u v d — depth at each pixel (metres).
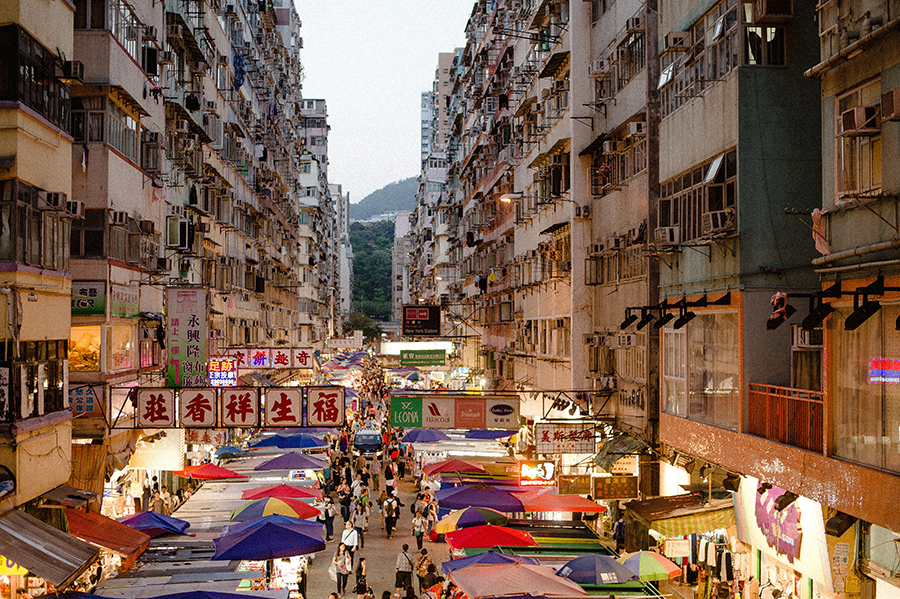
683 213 17.25
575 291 26.03
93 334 18.55
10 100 13.14
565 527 18.38
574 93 26.33
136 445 21.47
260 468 22.81
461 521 17.03
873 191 10.70
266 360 30.62
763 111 14.84
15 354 13.08
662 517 15.76
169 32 24.53
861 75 11.17
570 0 26.41
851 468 11.18
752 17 14.91
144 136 21.83
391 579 20.50
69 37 15.52
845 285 11.48
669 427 17.94
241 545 14.44
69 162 15.45
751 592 15.20
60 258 15.00
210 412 18.08
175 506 25.95
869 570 11.62
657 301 20.00
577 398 25.36
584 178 26.25
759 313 14.65
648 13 20.03
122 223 18.92
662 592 17.16
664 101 18.48
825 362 11.96
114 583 13.10
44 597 10.82
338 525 26.77
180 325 21.67
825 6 11.98
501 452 28.31
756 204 14.75
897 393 10.31
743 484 15.41
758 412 14.18
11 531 12.16
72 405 18.27
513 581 12.37
